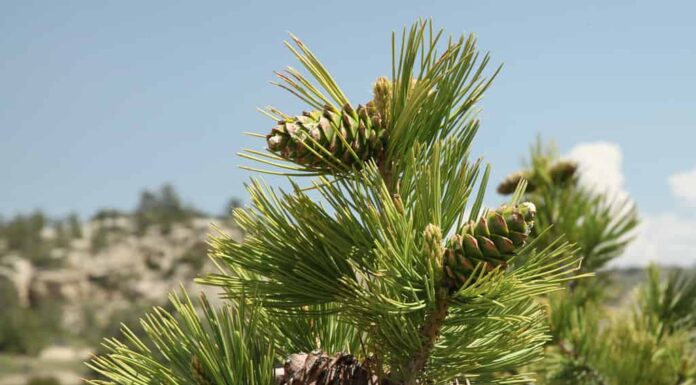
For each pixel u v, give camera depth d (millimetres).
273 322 964
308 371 879
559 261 862
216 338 885
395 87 926
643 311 1796
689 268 1791
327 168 922
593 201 1791
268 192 907
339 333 986
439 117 926
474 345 929
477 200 887
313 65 926
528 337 921
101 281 47219
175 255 48688
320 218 893
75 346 39750
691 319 1778
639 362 1539
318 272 899
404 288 859
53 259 47781
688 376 1582
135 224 54062
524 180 883
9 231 50594
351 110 918
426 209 882
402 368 894
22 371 33625
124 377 883
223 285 927
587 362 1560
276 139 890
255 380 875
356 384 883
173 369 885
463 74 919
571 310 1606
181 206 56750
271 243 913
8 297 42906
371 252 884
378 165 929
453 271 863
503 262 854
